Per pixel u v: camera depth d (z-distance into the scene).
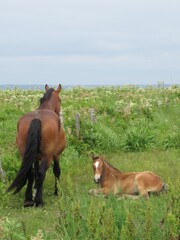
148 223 5.88
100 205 6.27
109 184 10.80
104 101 26.55
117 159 15.34
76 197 7.41
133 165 14.28
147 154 16.14
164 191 10.48
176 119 22.97
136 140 17.20
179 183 6.23
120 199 9.88
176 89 31.84
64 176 13.08
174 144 17.48
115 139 17.20
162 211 6.73
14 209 10.28
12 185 9.73
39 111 10.79
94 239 5.87
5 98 25.72
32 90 30.98
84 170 13.83
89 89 32.53
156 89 32.94
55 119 10.63
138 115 22.16
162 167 13.84
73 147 15.83
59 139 11.34
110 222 5.93
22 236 6.72
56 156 11.59
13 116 20.27
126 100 26.91
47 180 12.88
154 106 25.77
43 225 8.86
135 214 6.91
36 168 10.78
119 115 21.56
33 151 9.91
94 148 16.58
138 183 10.51
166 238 6.02
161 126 20.53
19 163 13.23
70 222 6.69
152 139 17.58
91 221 5.97
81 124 17.27
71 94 28.02
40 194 10.35
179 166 14.10
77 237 6.33
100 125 18.19
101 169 10.74
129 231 5.83
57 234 6.64
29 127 10.06
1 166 12.37
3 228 6.46
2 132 17.27
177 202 6.16
